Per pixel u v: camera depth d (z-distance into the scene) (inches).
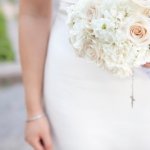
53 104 48.8
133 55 39.3
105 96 45.8
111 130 46.8
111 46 39.4
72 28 42.1
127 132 46.5
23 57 50.2
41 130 49.7
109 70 41.1
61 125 48.7
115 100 45.8
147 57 39.6
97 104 46.3
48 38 50.4
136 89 45.1
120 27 39.1
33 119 49.9
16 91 144.9
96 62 41.2
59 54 47.3
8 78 154.6
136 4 38.9
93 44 40.5
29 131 50.2
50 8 50.0
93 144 47.4
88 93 46.3
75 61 46.1
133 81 44.9
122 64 39.7
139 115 45.9
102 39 39.5
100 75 45.4
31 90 50.1
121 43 39.1
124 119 46.2
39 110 49.9
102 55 40.2
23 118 123.0
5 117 124.4
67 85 47.1
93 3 40.5
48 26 50.3
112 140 47.1
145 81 44.8
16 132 114.4
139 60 39.4
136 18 39.0
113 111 46.1
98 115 46.6
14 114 126.1
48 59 49.1
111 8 39.3
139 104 45.6
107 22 39.0
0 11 271.0
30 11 49.9
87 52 41.1
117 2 39.2
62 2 47.0
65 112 47.8
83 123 47.2
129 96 45.4
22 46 50.2
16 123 120.0
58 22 47.9
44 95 50.3
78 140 47.9
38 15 49.9
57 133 49.5
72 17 41.5
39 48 50.1
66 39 46.8
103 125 46.8
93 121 46.9
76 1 45.6
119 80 44.9
